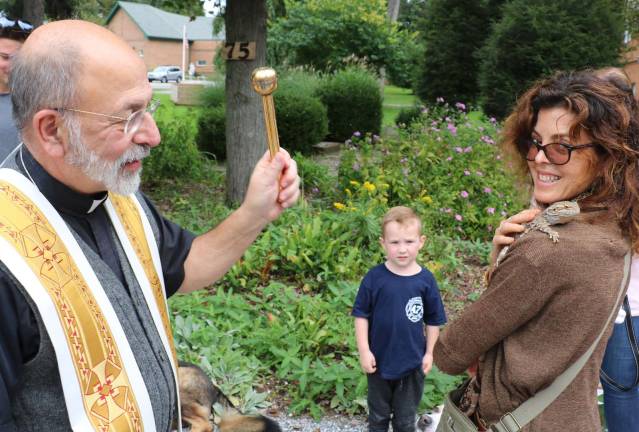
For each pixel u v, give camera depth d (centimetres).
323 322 393
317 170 789
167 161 806
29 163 137
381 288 279
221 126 1036
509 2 1330
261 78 150
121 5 4912
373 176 701
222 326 386
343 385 333
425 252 541
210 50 5012
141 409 135
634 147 149
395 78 2242
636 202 149
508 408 155
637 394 233
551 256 144
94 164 130
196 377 292
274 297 446
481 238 636
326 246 498
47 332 122
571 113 149
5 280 119
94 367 129
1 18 286
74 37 127
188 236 177
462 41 1647
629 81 155
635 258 173
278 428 290
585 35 1166
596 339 147
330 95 1259
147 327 147
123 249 150
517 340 153
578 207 151
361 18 2022
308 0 2003
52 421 127
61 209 138
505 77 1220
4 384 118
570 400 150
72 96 125
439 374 344
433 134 776
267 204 166
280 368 344
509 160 177
